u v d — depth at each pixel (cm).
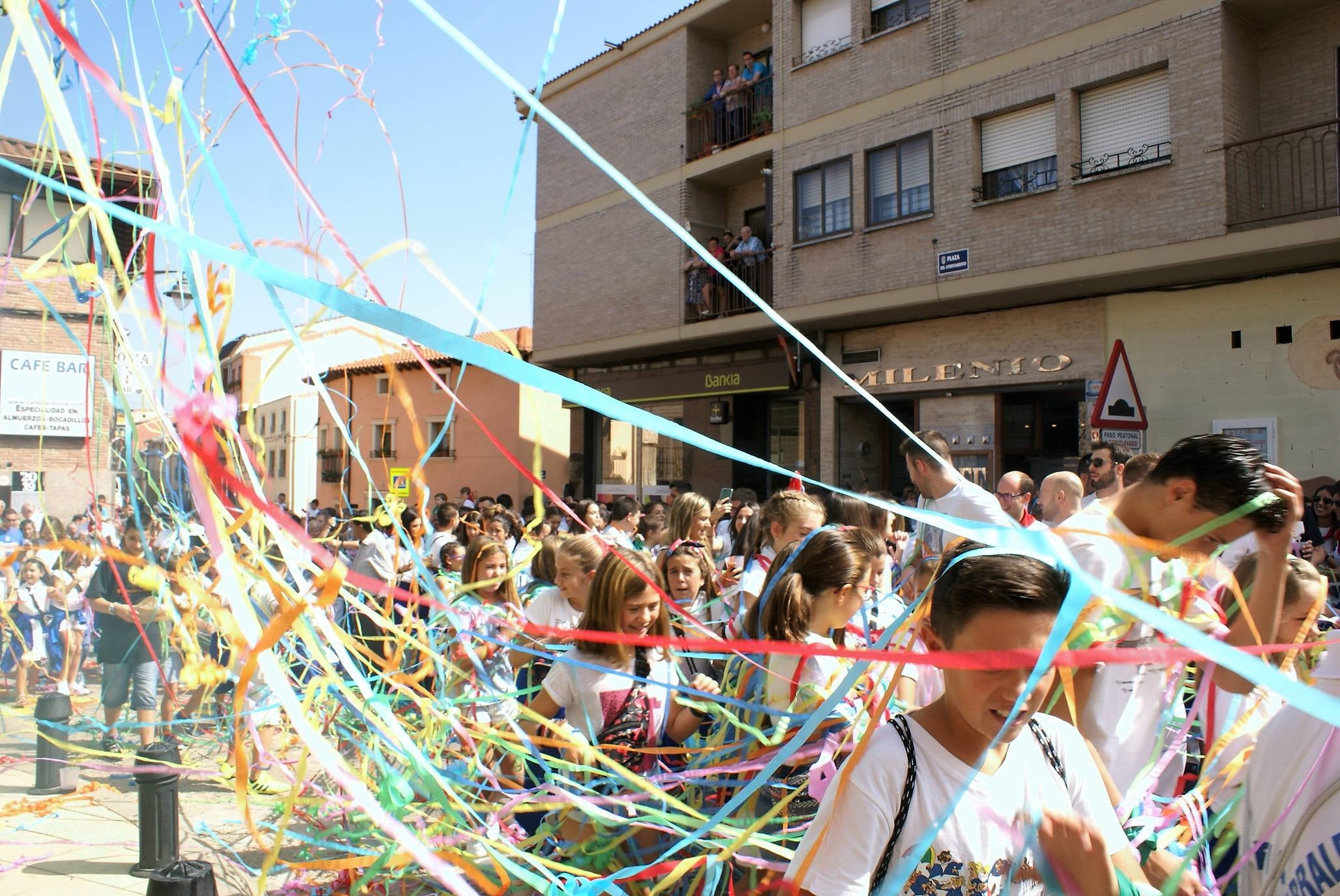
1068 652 102
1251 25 1002
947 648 145
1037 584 136
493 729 260
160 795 364
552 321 1858
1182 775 248
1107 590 89
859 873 140
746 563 445
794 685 264
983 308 1212
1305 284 948
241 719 119
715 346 1595
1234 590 211
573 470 1895
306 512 361
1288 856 171
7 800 451
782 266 1407
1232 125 965
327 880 280
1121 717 216
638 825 226
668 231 1625
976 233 1162
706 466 1648
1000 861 142
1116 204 1034
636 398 1744
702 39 1630
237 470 143
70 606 685
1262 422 973
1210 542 208
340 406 1691
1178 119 986
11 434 890
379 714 187
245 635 113
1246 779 187
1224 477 199
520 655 360
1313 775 170
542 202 1900
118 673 512
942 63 1204
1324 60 967
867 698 248
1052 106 1105
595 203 1775
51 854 394
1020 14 1124
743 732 276
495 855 178
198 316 126
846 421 1383
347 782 109
